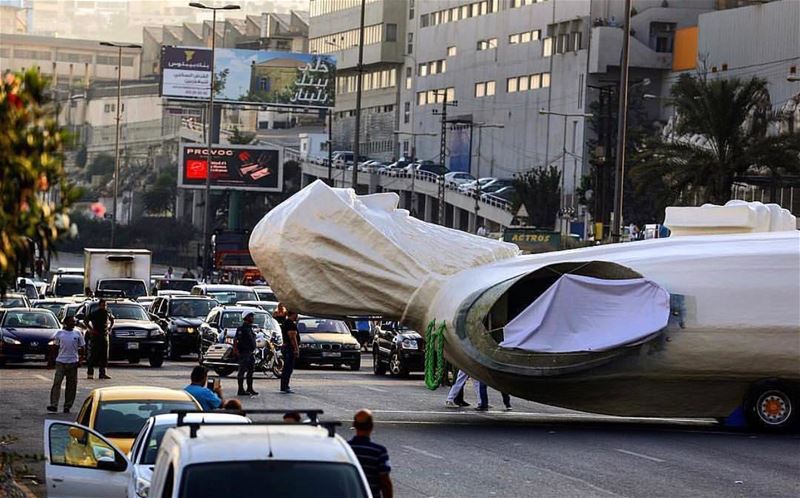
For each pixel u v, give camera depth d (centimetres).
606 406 3170
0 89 1150
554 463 2539
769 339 3052
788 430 3106
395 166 14788
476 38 15125
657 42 12850
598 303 3109
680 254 3148
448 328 3195
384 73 17500
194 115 19925
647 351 3070
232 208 13150
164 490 1152
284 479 1114
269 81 15150
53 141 1153
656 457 2650
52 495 1689
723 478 2367
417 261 3378
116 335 5009
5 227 1125
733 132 6994
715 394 3136
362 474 1136
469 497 2120
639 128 12100
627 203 11012
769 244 3152
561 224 10019
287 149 16500
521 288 3328
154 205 18600
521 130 14050
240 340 3834
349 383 4481
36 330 4859
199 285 6869
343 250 3366
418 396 3994
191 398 2067
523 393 3195
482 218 13750
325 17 18962
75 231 1170
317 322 5438
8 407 3431
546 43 13650
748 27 11731
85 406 2069
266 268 3381
